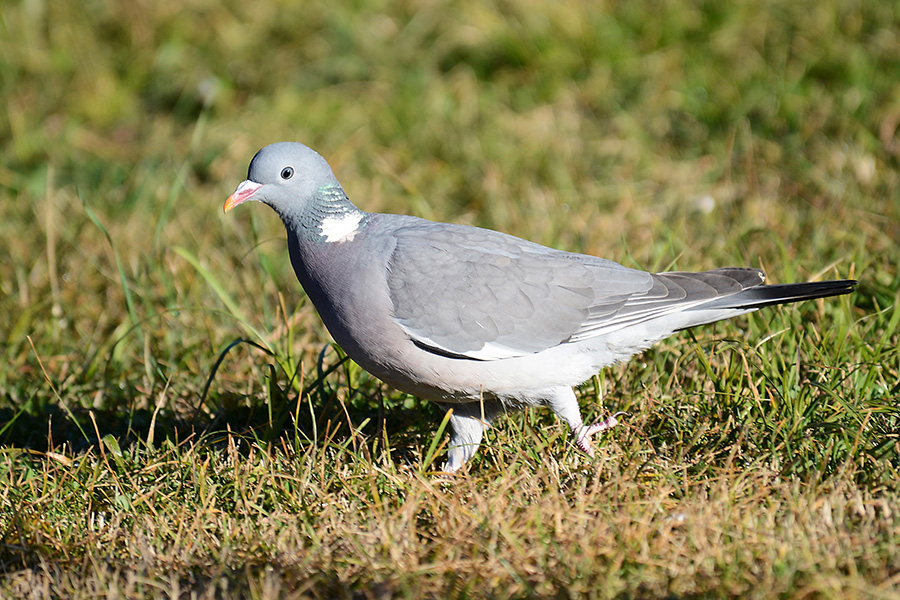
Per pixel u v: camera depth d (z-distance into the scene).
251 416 9.20
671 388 9.09
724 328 9.88
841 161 13.05
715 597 6.00
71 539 7.41
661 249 11.20
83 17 17.62
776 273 10.77
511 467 7.57
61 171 15.21
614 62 15.70
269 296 11.65
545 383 8.16
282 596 6.37
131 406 9.78
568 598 6.12
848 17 15.20
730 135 14.03
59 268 12.32
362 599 6.32
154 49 17.28
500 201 13.69
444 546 6.68
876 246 11.20
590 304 8.09
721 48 15.41
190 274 11.88
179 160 15.26
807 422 8.06
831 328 9.23
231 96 16.62
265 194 8.25
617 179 14.13
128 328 10.70
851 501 6.88
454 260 8.02
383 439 8.48
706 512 6.72
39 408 9.84
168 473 8.08
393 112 15.65
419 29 16.84
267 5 17.50
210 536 7.22
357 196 14.03
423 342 7.93
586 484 7.50
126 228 13.22
